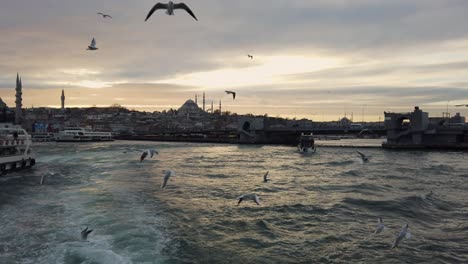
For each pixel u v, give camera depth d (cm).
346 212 3447
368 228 2964
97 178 5469
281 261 2283
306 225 3033
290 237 2728
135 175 5788
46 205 3575
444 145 13025
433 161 8769
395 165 7731
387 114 14288
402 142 14112
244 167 7294
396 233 2844
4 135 7556
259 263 2241
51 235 2616
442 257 2383
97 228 2778
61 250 2314
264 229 2895
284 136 19500
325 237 2733
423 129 13462
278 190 4584
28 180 5350
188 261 2209
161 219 3070
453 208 3697
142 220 3014
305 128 17038
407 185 5038
